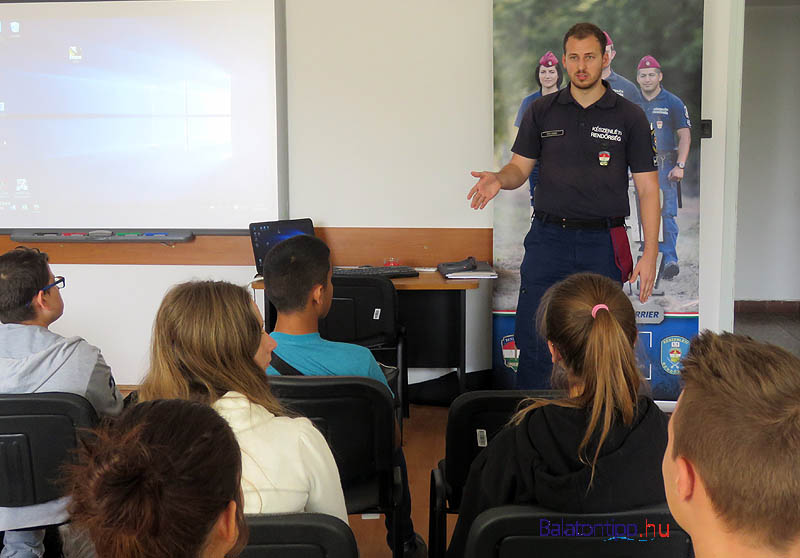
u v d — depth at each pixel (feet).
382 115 14.87
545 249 13.99
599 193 13.76
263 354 5.32
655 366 14.16
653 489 4.25
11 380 6.86
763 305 23.57
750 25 22.72
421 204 15.02
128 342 15.76
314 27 14.76
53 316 7.66
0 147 15.39
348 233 15.20
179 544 2.35
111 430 2.53
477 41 14.56
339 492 4.97
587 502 4.13
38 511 6.56
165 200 15.28
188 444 2.44
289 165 15.15
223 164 15.07
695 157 13.75
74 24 14.98
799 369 2.34
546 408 4.59
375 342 12.42
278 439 4.68
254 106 14.85
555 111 13.80
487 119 14.71
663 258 13.97
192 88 14.96
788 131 22.97
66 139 15.29
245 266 15.34
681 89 13.65
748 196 23.29
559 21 13.73
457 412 6.33
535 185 14.08
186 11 14.78
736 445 2.24
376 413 6.67
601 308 4.61
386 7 14.64
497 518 4.16
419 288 13.02
